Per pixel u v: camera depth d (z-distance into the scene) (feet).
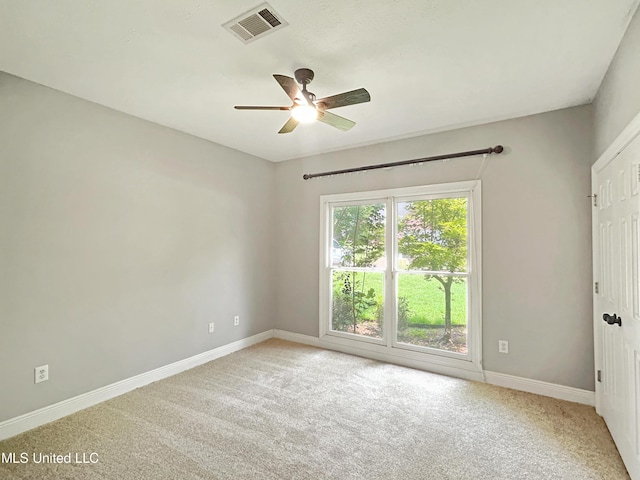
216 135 11.68
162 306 10.62
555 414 8.34
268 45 6.45
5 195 7.36
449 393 9.53
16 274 7.51
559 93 8.39
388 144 12.23
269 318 14.93
